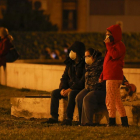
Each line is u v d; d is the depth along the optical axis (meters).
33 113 18.12
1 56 29.58
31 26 64.94
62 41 59.19
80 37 59.56
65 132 14.00
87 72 16.44
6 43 29.34
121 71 14.82
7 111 19.28
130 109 16.23
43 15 66.38
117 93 15.02
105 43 14.84
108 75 14.75
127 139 12.97
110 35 14.66
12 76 28.52
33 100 18.09
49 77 25.09
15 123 16.56
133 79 23.00
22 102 18.30
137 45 60.41
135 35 60.59
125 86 16.95
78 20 76.94
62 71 24.36
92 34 59.75
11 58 29.78
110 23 77.50
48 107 17.88
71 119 16.42
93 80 16.23
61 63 44.50
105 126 15.66
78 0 76.62
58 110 17.47
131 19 77.81
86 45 59.50
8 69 29.02
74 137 13.31
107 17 77.50
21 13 65.50
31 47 58.25
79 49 16.91
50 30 66.12
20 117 18.33
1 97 22.91
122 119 15.22
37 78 25.94
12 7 66.69
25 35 58.22
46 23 65.94
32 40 58.38
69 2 76.31
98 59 16.25
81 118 16.14
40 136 13.48
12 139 13.27
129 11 77.81
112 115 15.20
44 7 74.56
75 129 14.48
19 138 13.27
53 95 16.98
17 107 18.39
